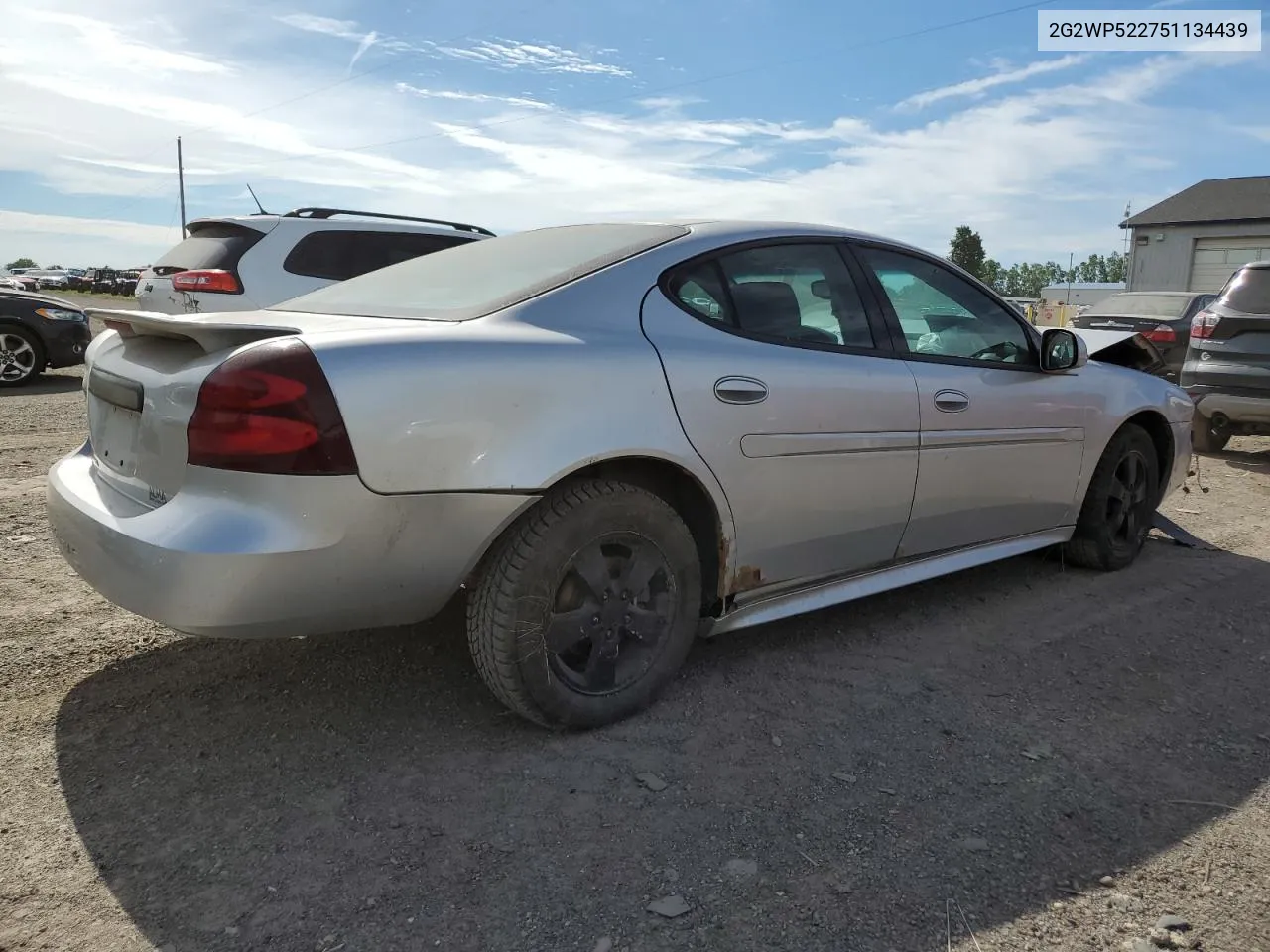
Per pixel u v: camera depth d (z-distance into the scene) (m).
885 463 3.31
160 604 2.23
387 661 3.16
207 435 2.21
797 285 3.24
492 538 2.45
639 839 2.22
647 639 2.81
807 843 2.23
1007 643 3.57
